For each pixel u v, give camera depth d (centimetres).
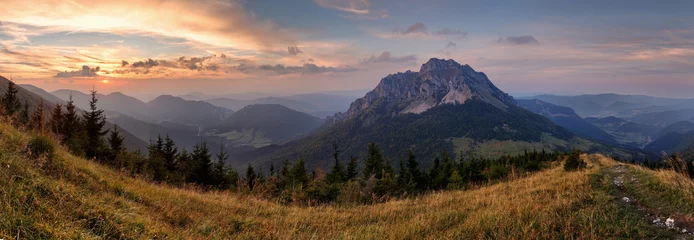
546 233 695
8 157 582
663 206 809
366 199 1467
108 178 866
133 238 499
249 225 808
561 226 730
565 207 858
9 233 372
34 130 1024
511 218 807
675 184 895
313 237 739
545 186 1255
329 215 1016
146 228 552
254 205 1134
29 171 559
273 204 1221
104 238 459
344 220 959
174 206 810
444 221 868
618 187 1048
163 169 2362
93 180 753
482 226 772
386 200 1391
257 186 1762
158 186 1194
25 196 448
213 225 738
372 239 739
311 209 1145
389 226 843
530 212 838
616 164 1577
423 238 730
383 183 1673
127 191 771
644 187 966
